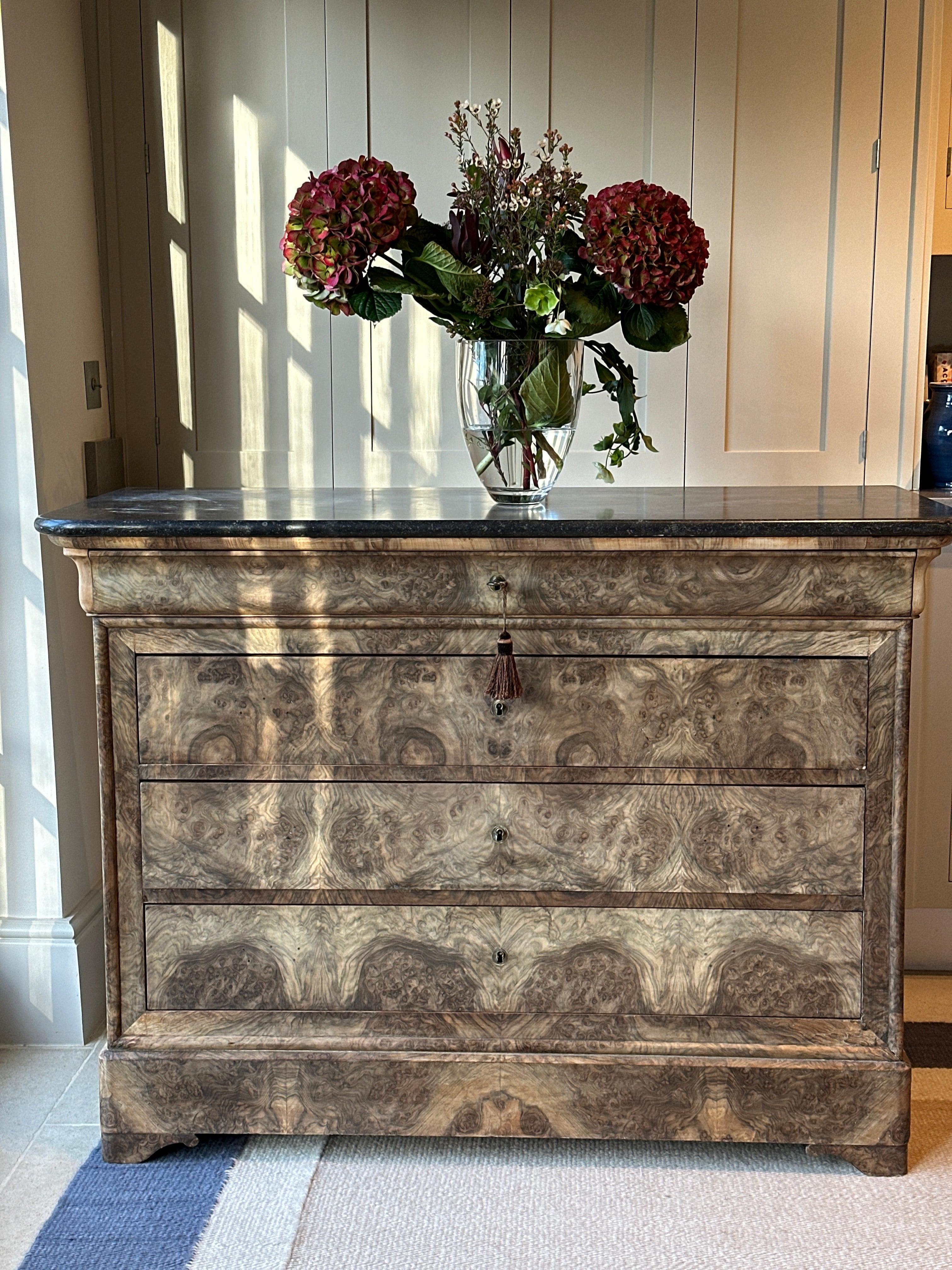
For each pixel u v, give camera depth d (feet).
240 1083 6.47
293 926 6.52
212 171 8.24
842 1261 5.74
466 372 6.82
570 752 6.33
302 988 6.55
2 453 7.34
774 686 6.25
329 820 6.44
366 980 6.52
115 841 6.54
